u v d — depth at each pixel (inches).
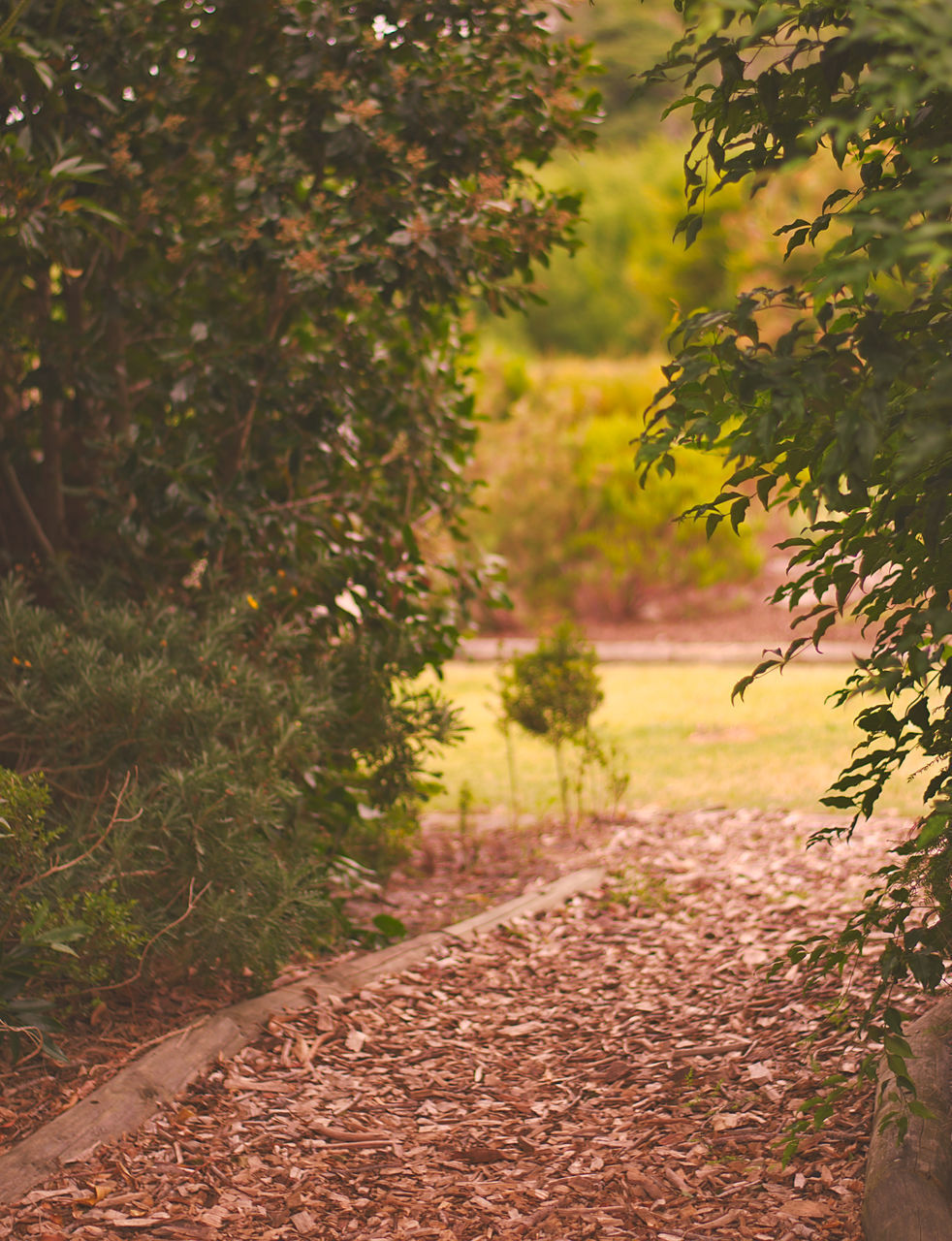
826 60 86.1
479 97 199.5
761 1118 133.0
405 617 238.4
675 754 340.8
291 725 176.1
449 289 199.9
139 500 190.4
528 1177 126.7
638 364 666.2
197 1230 115.8
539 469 579.8
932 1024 133.2
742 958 185.9
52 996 153.6
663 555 562.9
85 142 187.5
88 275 207.6
